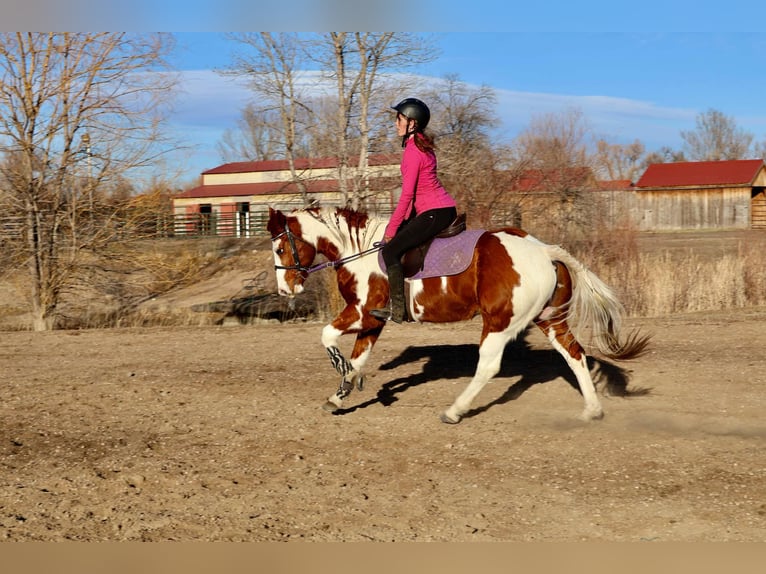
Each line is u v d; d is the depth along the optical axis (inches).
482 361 262.4
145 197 623.5
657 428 258.7
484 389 322.7
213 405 311.6
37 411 306.7
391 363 381.4
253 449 251.4
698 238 1373.0
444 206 264.2
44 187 602.9
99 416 299.0
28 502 208.4
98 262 629.3
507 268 253.8
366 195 657.0
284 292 290.2
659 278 583.5
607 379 332.2
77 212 613.9
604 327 264.1
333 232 281.3
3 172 592.4
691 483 206.7
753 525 180.1
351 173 659.4
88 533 188.4
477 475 220.5
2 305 645.3
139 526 191.6
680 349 399.5
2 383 360.8
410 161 259.8
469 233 265.0
